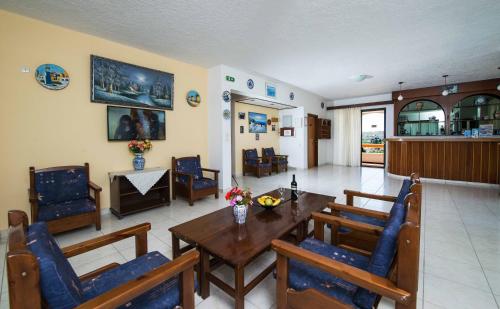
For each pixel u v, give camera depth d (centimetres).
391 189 488
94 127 326
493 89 585
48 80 286
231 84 471
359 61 440
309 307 117
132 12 264
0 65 257
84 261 212
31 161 279
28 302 73
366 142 1023
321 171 730
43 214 246
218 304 159
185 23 290
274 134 795
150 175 343
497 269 195
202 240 164
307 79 573
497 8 263
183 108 432
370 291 104
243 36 327
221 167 462
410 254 89
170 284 120
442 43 360
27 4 247
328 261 109
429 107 695
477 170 504
